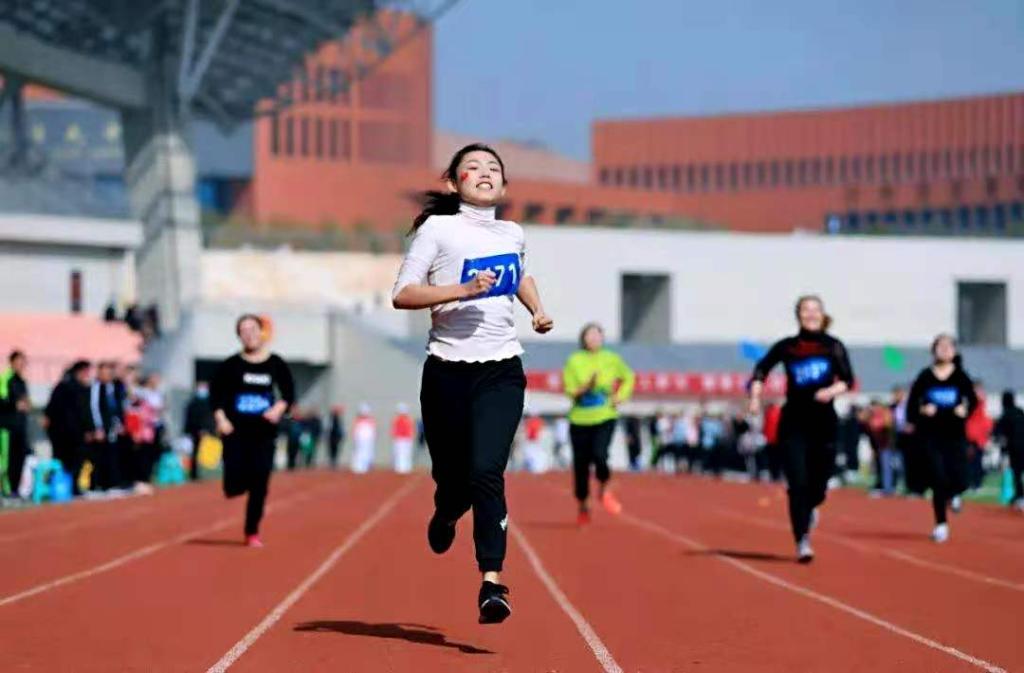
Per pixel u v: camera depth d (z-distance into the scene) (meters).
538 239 187.88
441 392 23.69
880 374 187.88
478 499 23.33
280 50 173.12
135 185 164.75
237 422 43.72
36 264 134.00
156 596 32.06
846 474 108.00
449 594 32.53
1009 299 199.62
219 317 163.62
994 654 24.23
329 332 173.12
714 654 24.14
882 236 198.38
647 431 179.12
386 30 175.88
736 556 42.47
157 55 163.62
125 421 76.19
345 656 23.69
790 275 195.50
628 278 197.38
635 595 32.59
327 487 94.50
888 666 23.02
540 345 181.50
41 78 149.88
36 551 43.12
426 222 23.80
